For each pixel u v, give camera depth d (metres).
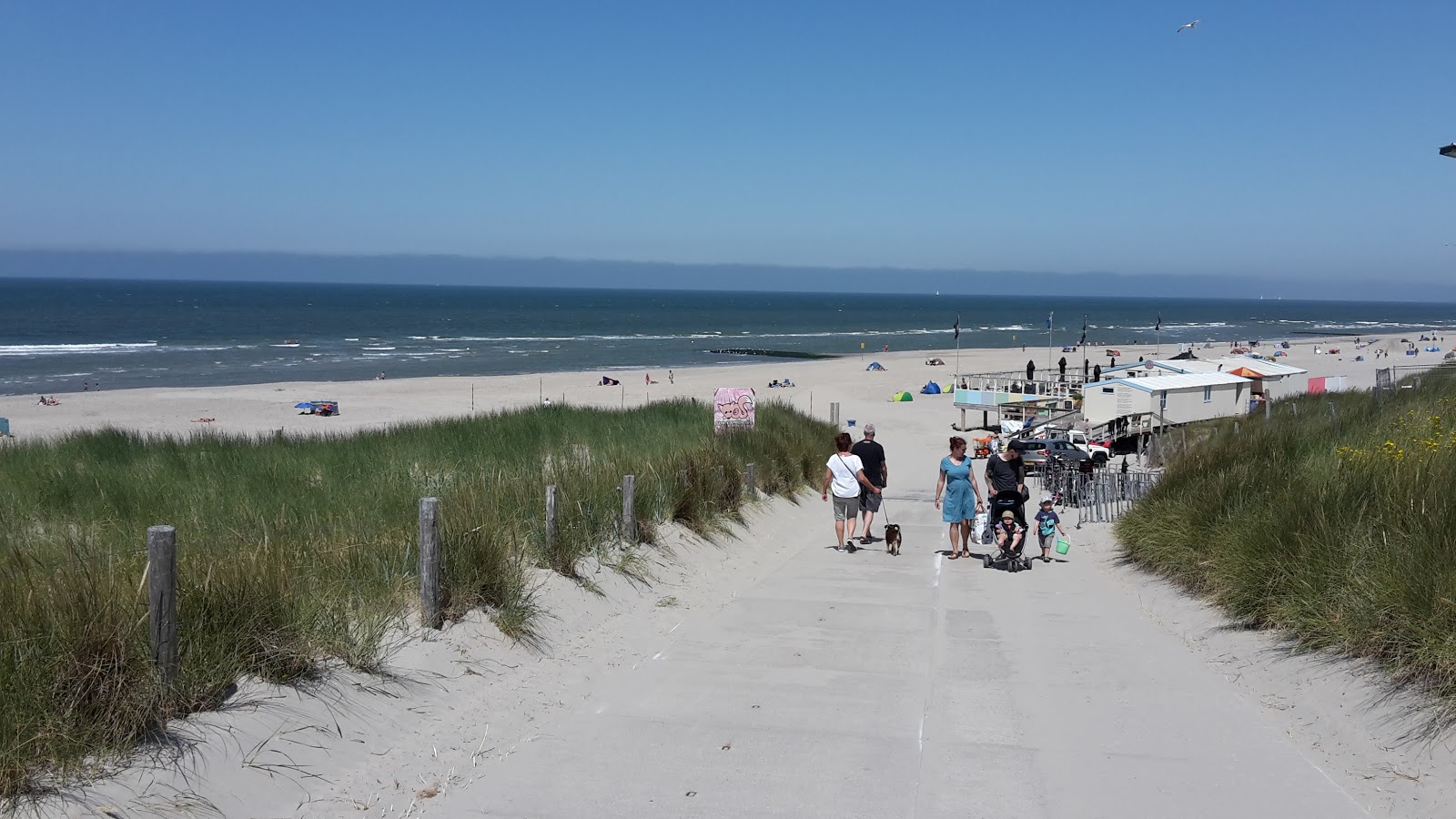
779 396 51.62
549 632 7.51
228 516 9.35
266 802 4.49
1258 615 7.59
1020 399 38.22
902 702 6.29
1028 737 5.67
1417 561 6.31
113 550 7.35
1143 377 33.91
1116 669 7.04
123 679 4.59
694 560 10.91
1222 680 6.78
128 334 99.75
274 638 5.48
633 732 5.71
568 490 10.25
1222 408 33.28
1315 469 10.09
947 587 10.19
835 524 14.11
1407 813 4.62
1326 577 6.99
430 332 114.25
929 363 74.88
